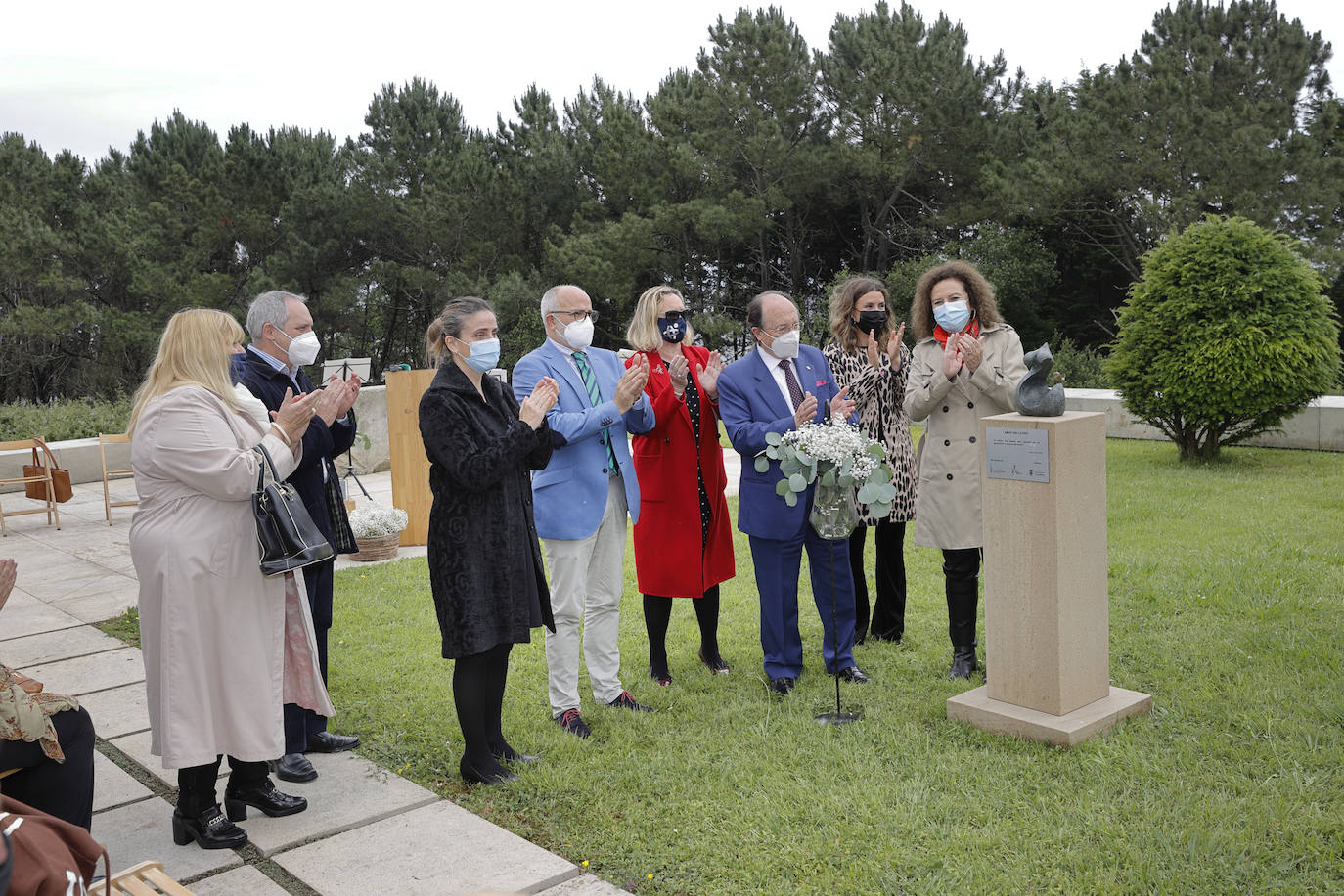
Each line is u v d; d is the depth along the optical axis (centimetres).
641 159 2552
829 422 473
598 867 305
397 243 2808
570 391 421
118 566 804
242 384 382
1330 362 1042
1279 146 2031
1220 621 516
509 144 2900
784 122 2530
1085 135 2159
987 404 461
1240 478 969
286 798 347
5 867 139
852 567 535
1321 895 264
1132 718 394
